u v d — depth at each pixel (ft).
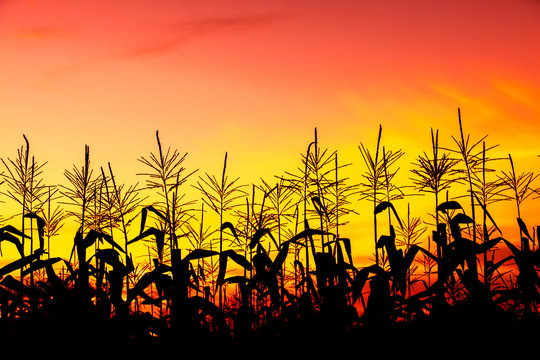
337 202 12.32
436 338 10.63
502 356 10.09
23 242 12.37
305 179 12.49
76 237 11.36
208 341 10.93
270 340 11.01
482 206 11.80
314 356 10.44
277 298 11.30
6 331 10.88
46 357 10.34
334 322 10.73
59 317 10.94
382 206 11.55
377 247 11.30
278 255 11.53
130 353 10.64
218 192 12.32
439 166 11.60
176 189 11.92
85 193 11.94
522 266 10.60
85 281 11.09
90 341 10.74
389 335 10.66
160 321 10.96
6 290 11.20
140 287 10.91
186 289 10.94
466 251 10.64
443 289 10.91
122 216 11.94
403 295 10.87
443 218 12.37
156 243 11.79
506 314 10.67
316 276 11.23
